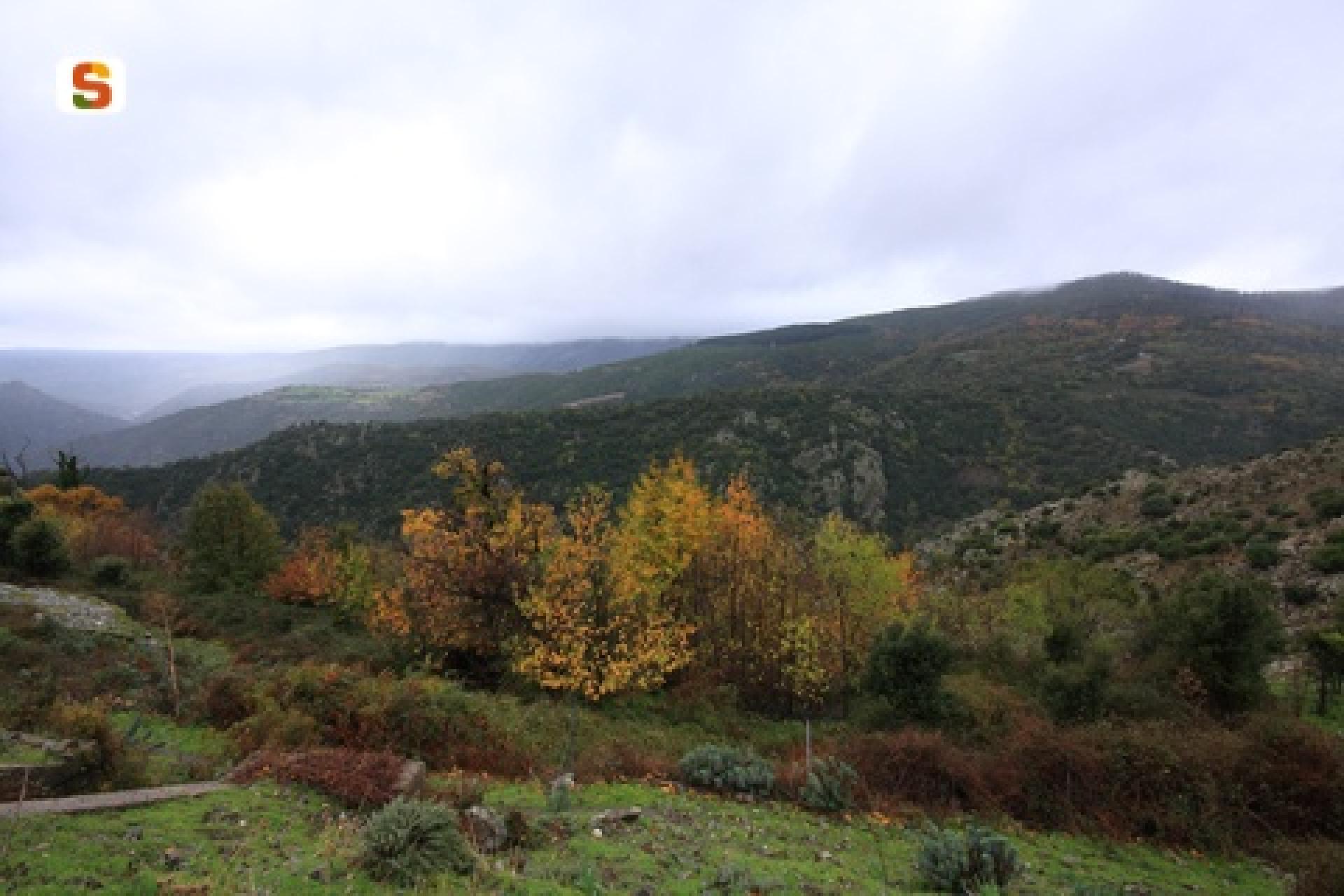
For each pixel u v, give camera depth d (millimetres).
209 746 11242
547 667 19109
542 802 9461
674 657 21094
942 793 11961
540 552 22797
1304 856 9859
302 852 6242
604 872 6891
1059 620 21188
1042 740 12664
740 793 11289
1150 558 35750
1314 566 28109
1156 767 12000
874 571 25000
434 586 22469
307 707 11641
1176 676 16562
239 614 28125
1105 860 10508
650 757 13000
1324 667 17562
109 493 76625
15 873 5152
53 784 7520
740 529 25125
